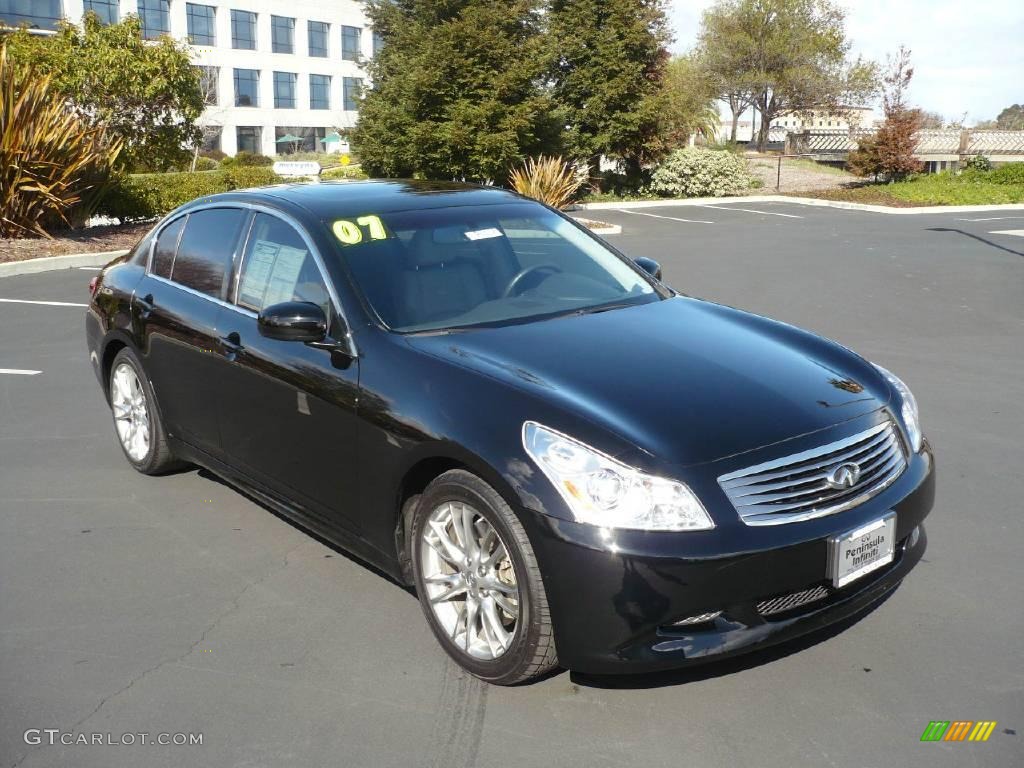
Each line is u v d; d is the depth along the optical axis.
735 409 3.21
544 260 4.39
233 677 3.36
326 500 3.90
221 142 65.12
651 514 2.88
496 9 24.34
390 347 3.62
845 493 3.15
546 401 3.16
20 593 4.03
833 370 3.66
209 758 2.91
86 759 2.91
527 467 3.00
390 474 3.47
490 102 23.55
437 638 3.46
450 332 3.75
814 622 3.10
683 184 28.64
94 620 3.79
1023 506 4.75
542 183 21.91
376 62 26.77
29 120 15.41
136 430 5.38
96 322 5.52
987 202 25.14
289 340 3.85
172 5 61.09
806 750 2.90
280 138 68.81
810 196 27.39
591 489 2.92
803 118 55.94
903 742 2.93
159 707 3.19
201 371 4.55
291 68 68.88
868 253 14.66
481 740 2.98
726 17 53.69
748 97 54.00
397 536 3.57
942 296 10.71
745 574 2.90
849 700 3.15
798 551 2.97
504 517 3.06
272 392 4.05
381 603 3.91
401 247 4.12
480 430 3.15
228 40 64.50
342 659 3.47
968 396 6.69
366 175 26.05
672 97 28.84
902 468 3.41
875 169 29.50
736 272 12.85
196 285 4.74
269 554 4.39
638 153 28.83
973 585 3.93
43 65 19.84
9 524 4.76
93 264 14.39
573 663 3.01
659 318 4.04
